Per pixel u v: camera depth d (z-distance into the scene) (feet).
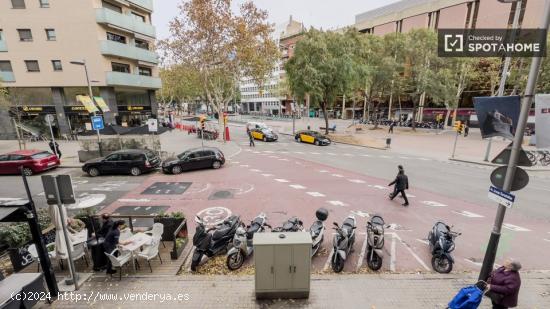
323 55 92.63
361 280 20.61
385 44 123.65
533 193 42.78
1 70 90.84
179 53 87.56
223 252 24.77
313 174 53.72
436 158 72.33
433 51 113.80
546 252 24.98
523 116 15.90
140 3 106.11
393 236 27.99
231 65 89.45
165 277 21.03
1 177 53.01
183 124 152.87
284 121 199.82
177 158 55.36
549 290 19.48
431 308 17.65
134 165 52.80
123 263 20.61
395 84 126.00
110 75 93.50
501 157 17.29
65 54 90.74
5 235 23.40
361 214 33.81
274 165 61.77
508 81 94.89
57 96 95.61
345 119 214.07
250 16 84.89
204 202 38.52
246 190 43.68
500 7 118.93
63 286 19.90
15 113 90.27
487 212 34.78
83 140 63.67
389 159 70.18
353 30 110.83
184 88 190.29
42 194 43.75
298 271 18.02
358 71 102.12
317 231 24.48
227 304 18.06
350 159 69.51
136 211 35.53
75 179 51.13
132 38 106.42
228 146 88.28
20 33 89.30
